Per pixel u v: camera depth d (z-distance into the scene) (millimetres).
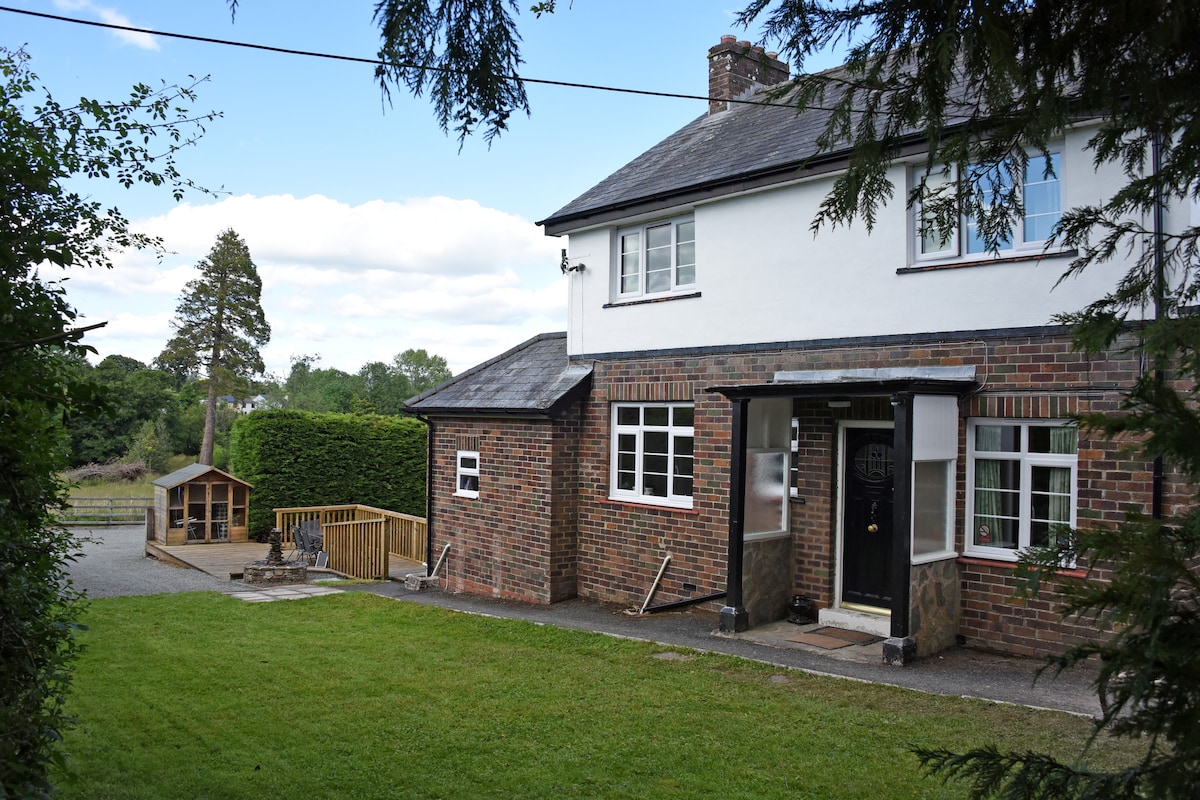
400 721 7340
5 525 3641
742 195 11859
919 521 9109
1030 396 8984
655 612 12328
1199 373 2562
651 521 12891
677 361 12703
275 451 22875
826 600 10938
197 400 48531
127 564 18328
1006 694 7668
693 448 12539
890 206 10211
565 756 6465
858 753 6332
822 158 10375
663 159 14727
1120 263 8297
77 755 6551
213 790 5902
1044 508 9062
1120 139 3477
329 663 9336
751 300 11742
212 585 15219
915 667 8695
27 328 3420
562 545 13891
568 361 14781
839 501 10922
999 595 9203
